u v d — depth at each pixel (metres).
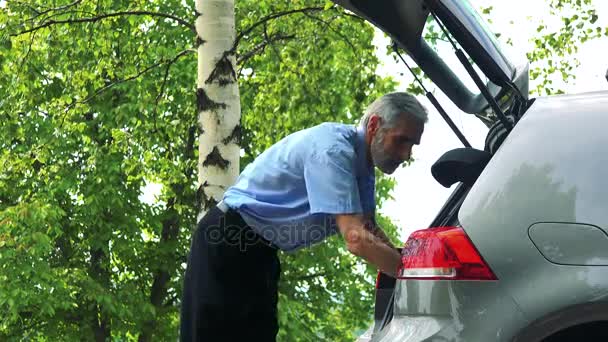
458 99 3.91
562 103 3.07
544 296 2.81
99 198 16.05
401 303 3.09
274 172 3.54
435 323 2.96
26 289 14.38
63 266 16.91
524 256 2.87
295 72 11.31
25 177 16.11
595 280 2.77
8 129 12.67
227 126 7.33
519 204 2.92
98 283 16.20
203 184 7.27
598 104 3.02
